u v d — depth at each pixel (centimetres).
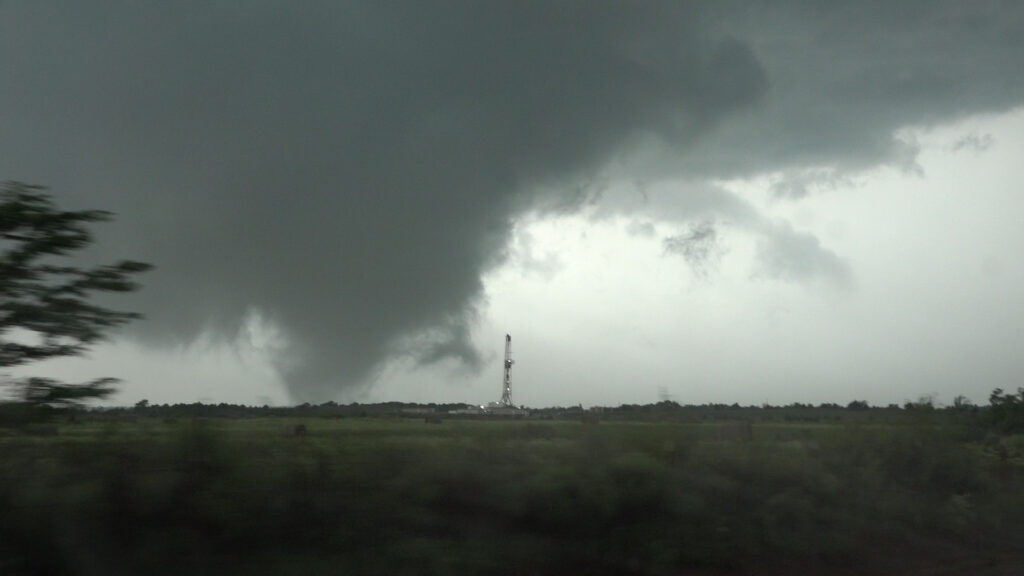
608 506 1214
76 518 938
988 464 2105
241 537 1007
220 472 1033
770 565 1330
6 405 1074
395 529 1093
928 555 1536
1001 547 1653
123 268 1253
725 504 1393
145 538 965
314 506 1056
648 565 1209
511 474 1217
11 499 922
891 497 1675
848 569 1393
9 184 1203
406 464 1170
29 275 1185
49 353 1175
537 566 1126
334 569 998
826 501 1533
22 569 894
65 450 1027
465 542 1110
